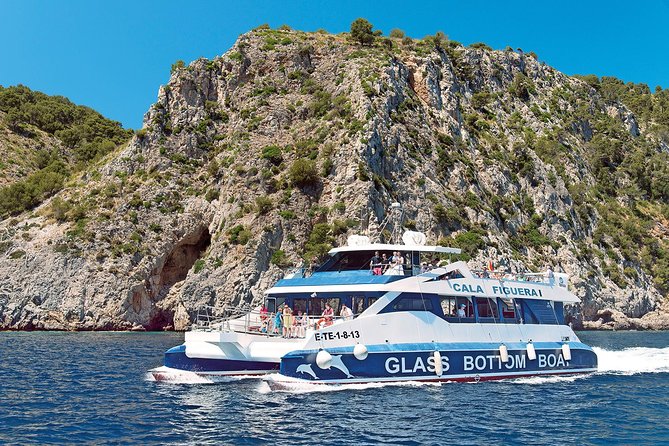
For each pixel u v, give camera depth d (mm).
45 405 23141
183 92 106812
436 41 128625
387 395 24328
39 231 90562
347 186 85312
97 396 24953
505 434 19219
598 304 97062
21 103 158250
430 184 93125
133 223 90188
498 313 29562
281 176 90938
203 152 101875
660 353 45688
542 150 122562
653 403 24594
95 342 56438
